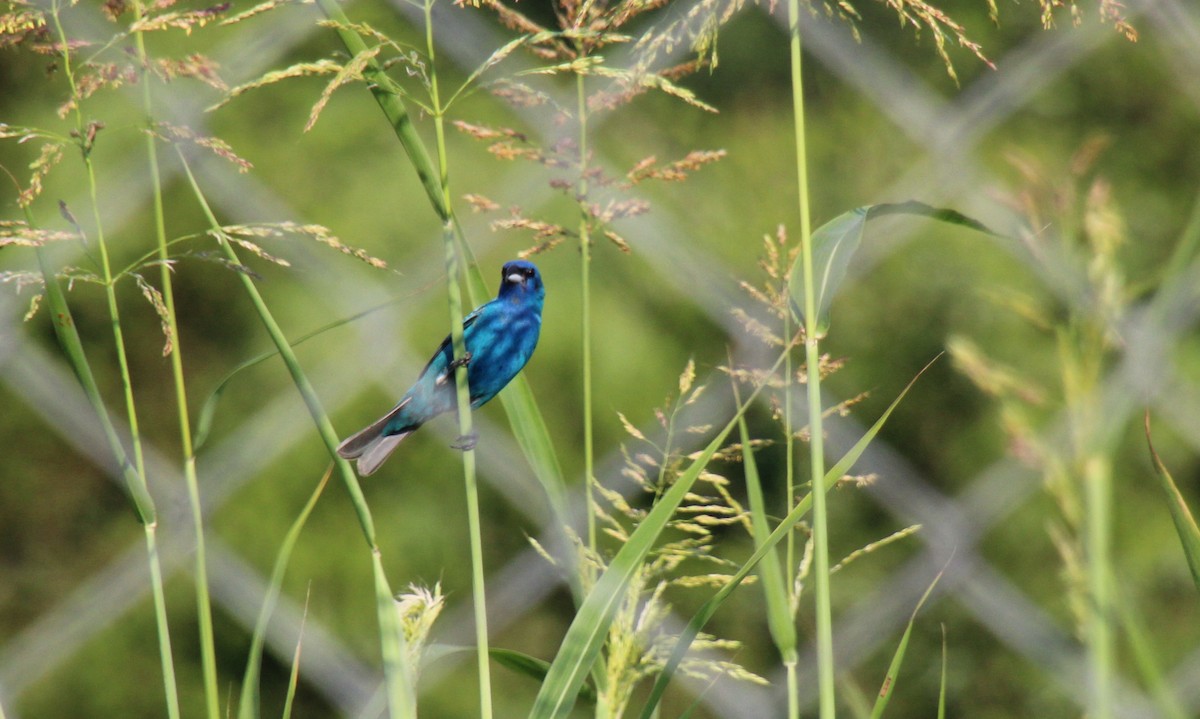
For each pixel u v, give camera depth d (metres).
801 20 11.70
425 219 10.34
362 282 10.16
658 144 11.54
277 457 10.05
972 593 11.12
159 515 9.77
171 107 9.34
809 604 10.71
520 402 5.17
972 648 11.23
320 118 10.44
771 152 11.69
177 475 9.91
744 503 9.98
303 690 10.01
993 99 12.25
